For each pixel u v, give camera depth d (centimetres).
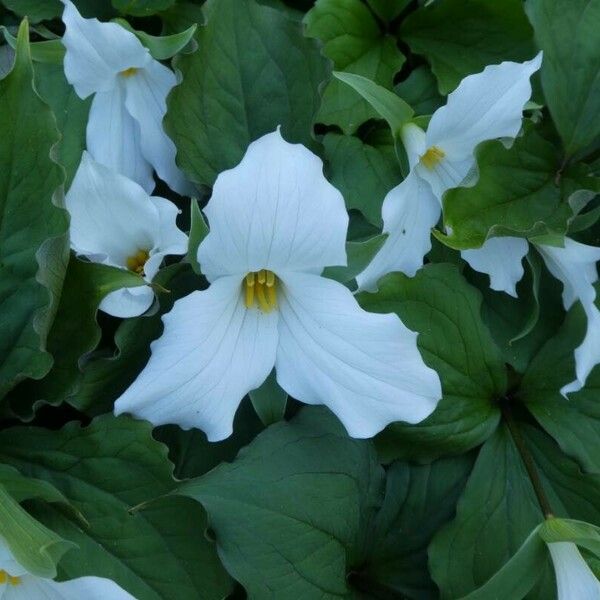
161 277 41
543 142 46
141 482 40
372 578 44
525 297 47
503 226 43
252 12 43
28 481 39
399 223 43
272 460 41
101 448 40
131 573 40
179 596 40
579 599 41
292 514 41
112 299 40
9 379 39
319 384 41
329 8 46
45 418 43
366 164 45
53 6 45
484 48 47
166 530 40
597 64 46
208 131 43
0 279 39
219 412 40
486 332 45
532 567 41
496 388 45
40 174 38
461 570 43
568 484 45
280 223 38
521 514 45
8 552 37
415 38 48
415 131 43
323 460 42
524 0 47
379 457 44
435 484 45
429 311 44
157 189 45
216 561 40
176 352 39
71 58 41
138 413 39
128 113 44
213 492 40
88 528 40
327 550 41
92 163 40
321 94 43
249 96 43
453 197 43
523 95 43
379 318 40
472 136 44
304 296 40
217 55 43
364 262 40
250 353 41
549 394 46
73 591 38
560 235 43
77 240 41
